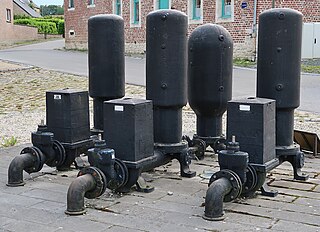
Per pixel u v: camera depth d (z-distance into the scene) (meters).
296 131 7.96
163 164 6.60
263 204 5.46
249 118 5.49
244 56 24.00
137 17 29.88
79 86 17.77
